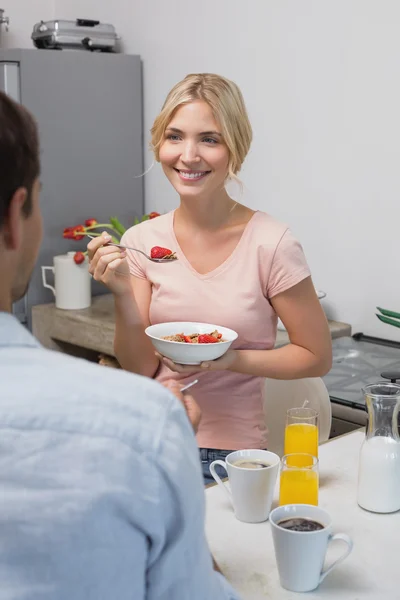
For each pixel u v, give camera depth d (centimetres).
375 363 245
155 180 345
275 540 108
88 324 288
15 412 61
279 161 292
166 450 63
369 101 261
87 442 61
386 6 251
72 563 60
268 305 172
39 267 320
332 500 135
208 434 174
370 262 270
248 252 170
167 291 173
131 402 64
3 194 63
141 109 344
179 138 168
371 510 130
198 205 169
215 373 171
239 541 121
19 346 66
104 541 60
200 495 66
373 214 266
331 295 284
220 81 166
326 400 192
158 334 162
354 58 263
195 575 66
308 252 289
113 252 167
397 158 257
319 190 281
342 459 152
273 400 194
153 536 62
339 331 273
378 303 270
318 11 270
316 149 279
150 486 62
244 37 295
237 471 125
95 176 333
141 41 339
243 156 171
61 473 60
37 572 60
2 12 343
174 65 326
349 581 110
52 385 63
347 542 107
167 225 177
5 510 60
